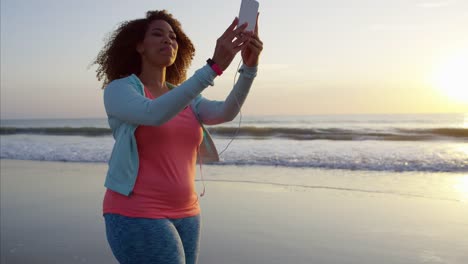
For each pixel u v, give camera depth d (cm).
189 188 211
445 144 1586
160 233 194
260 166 1082
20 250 459
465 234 488
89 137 2444
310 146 1582
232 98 219
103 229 529
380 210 602
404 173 951
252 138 2016
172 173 203
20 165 1189
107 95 197
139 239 193
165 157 202
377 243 461
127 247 193
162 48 217
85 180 892
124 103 188
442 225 525
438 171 970
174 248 195
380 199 672
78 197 719
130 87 195
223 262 413
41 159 1334
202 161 239
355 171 985
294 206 630
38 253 448
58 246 469
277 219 559
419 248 444
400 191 737
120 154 197
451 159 1133
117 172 198
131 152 197
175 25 246
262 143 1747
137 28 222
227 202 661
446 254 426
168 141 203
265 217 570
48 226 548
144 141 198
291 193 724
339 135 2053
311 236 487
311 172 974
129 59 227
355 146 1554
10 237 505
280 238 481
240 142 1806
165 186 200
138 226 193
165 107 176
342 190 748
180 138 209
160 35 218
